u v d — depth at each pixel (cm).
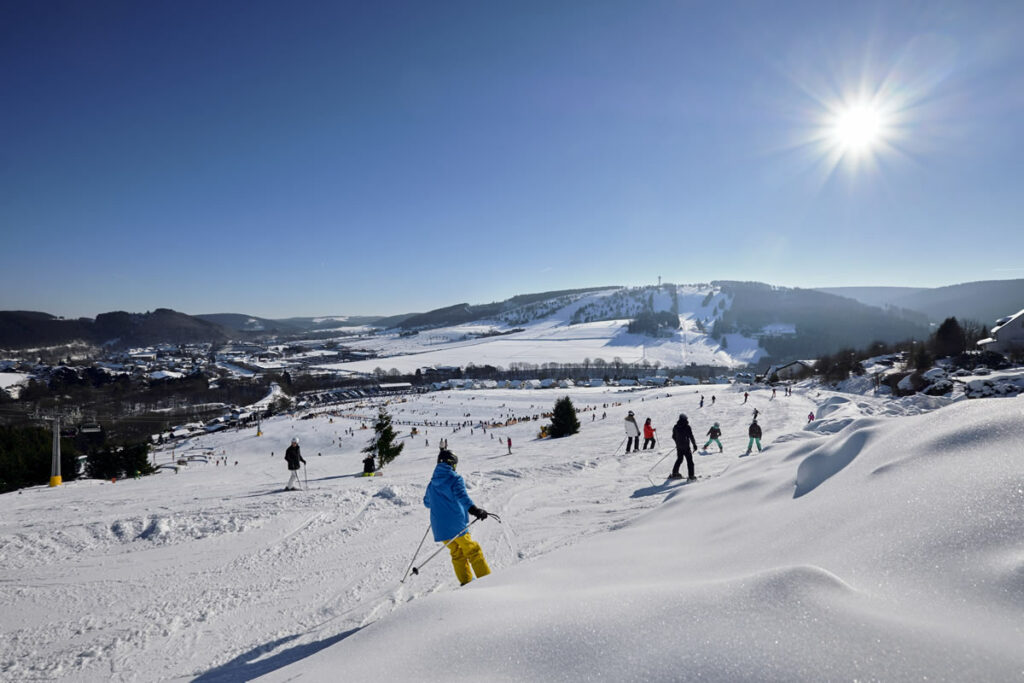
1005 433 226
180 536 633
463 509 380
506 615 192
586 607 180
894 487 232
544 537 561
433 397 10444
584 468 1063
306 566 532
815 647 120
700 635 138
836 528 224
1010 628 118
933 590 144
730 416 2772
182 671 334
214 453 6219
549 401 8781
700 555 268
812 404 3222
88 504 877
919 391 2684
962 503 184
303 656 339
